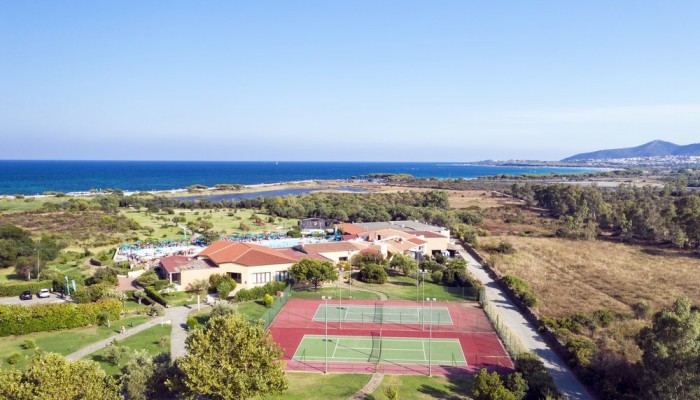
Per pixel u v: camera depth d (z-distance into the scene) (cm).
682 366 3869
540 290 8538
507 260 10850
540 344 6122
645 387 4116
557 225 16350
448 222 15788
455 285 9131
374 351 5938
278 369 3981
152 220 15550
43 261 9131
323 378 5119
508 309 7631
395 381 5050
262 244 11531
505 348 6044
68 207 15425
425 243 11669
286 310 7594
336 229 13088
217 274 8500
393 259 9769
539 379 4581
